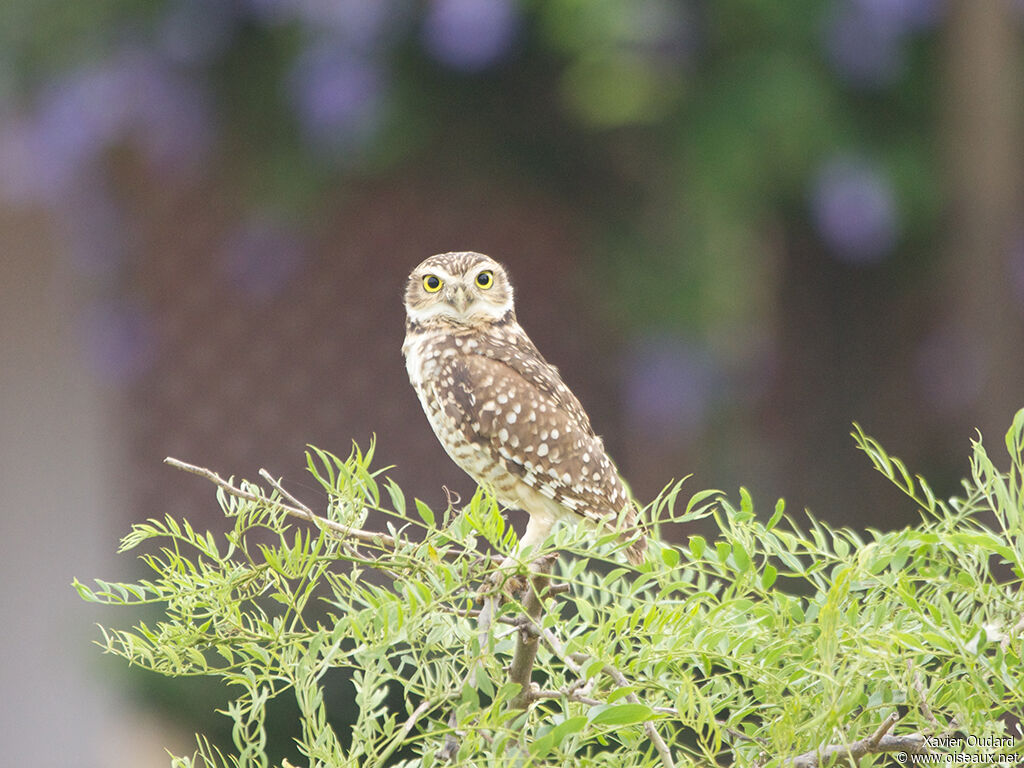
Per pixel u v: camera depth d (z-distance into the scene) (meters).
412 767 3.71
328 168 11.57
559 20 10.41
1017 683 3.20
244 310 13.09
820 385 13.54
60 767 13.20
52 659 13.27
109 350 13.08
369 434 13.16
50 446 13.36
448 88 11.48
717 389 11.71
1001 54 11.84
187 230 12.89
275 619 3.84
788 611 3.47
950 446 13.32
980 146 11.93
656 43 10.67
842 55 11.26
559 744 3.34
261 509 3.73
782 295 13.37
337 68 11.09
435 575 3.50
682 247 11.34
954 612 3.38
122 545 3.79
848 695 3.28
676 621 3.42
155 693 11.30
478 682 3.43
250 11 11.12
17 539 13.39
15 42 11.14
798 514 13.40
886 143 11.86
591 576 4.17
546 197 12.23
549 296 12.84
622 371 12.34
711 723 3.30
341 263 13.03
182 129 11.48
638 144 11.55
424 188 12.70
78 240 12.84
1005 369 12.33
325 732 3.64
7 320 13.14
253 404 13.20
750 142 11.01
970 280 12.34
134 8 11.11
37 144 11.48
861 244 11.72
